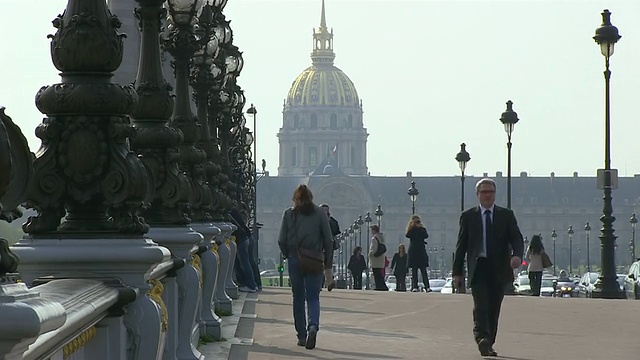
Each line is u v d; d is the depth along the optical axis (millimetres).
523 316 31031
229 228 24234
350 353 20422
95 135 9008
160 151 12930
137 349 9125
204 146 21844
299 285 21578
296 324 21594
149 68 12602
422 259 54312
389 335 24422
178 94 16438
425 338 23828
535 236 51531
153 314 9109
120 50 9180
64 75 9117
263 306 32438
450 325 27469
